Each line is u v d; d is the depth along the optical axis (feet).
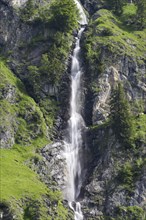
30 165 534.37
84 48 632.79
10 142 548.72
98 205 527.81
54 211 484.74
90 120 598.75
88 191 537.65
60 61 618.44
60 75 613.93
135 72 626.64
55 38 628.28
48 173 539.70
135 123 578.66
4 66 615.16
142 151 549.13
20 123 568.41
